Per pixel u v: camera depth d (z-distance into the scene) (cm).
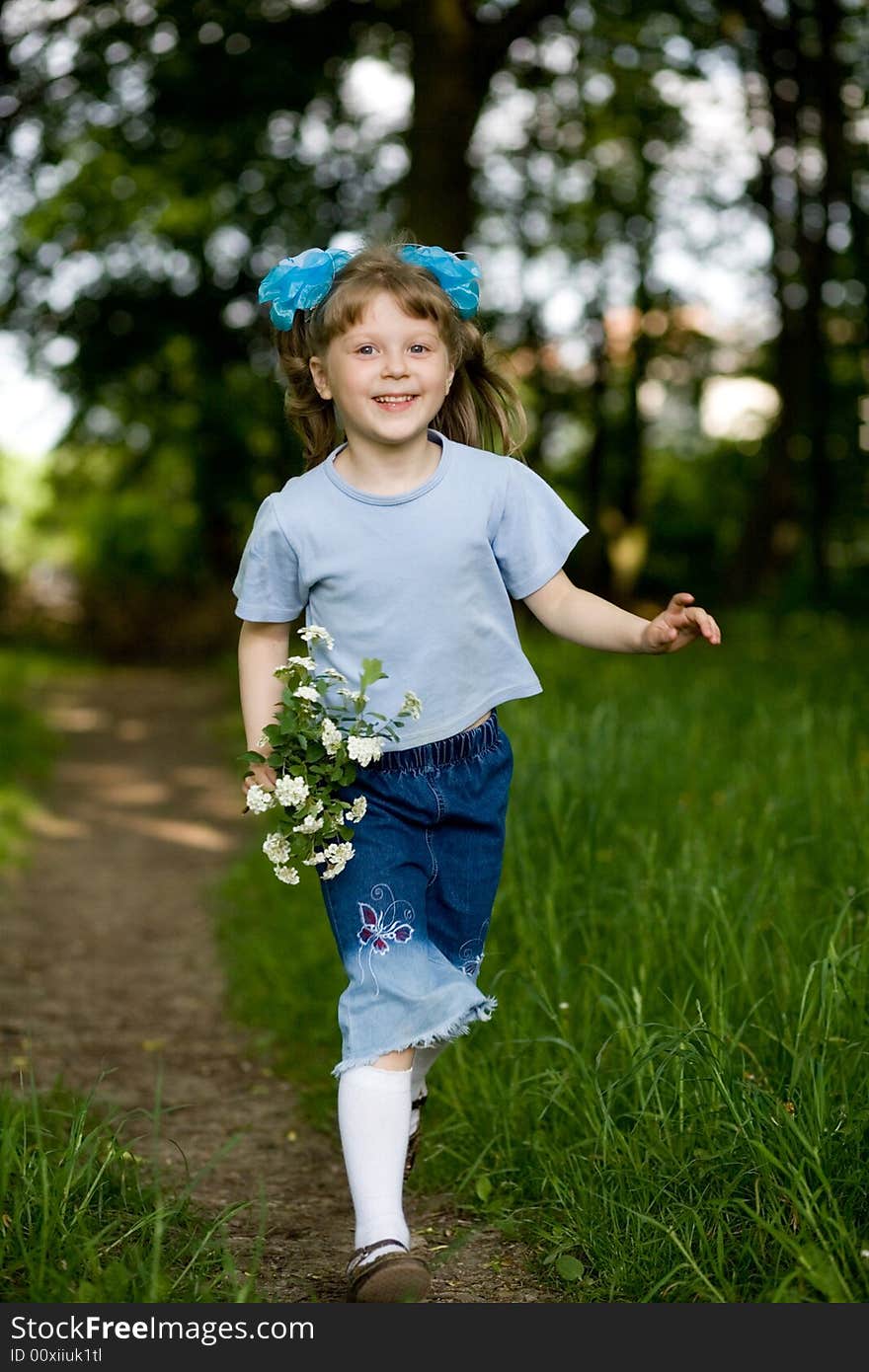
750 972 318
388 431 258
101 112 1350
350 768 250
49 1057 421
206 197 1534
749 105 1630
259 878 655
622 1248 251
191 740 1401
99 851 834
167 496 2394
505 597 269
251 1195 309
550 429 2444
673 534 2994
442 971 252
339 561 260
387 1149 241
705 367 2408
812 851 405
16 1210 242
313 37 1331
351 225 1558
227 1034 457
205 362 1853
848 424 1962
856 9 1439
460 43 1115
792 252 1731
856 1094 255
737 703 672
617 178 1911
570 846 411
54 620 2644
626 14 1345
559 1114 304
